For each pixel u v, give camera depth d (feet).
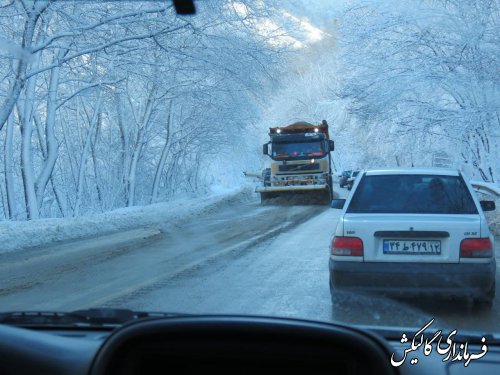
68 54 62.23
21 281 29.45
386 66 68.44
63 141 86.33
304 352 7.26
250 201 103.71
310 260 32.58
